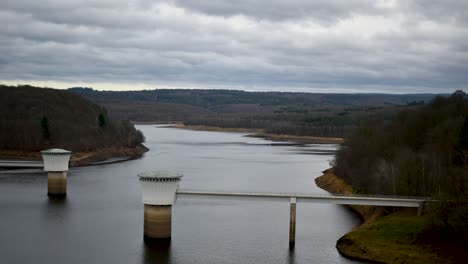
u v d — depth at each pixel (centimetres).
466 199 8956
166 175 9919
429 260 8562
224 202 13862
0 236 10369
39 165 19575
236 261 8962
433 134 14775
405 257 8769
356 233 9988
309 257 9219
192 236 10450
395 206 11288
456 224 8844
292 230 10112
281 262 8931
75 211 12631
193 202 13812
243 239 10288
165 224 10044
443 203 9206
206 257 9156
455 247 8731
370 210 12344
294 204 10338
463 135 12488
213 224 11438
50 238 10250
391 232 9744
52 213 12394
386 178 12612
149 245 9819
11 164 19500
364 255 9162
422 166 12231
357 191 14000
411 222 10112
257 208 13162
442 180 11250
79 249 9538
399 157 13325
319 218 12244
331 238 10450
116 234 10569
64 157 14700
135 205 13412
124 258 9062
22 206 13188
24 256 9125
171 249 9581
